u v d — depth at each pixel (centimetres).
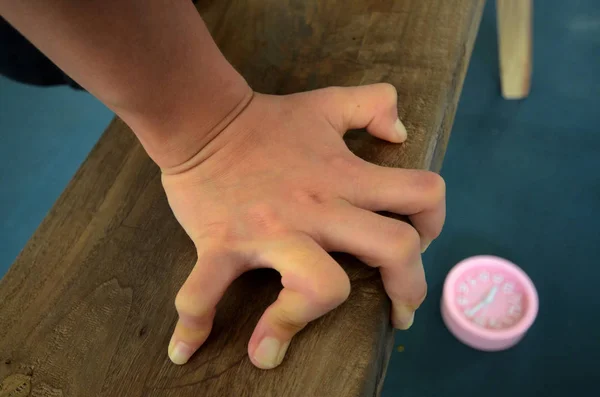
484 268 73
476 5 42
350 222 33
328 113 36
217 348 33
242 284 34
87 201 39
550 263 75
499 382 69
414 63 40
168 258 37
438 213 34
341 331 33
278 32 43
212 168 34
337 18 42
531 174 80
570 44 86
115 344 35
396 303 34
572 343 70
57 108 93
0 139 90
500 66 83
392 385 70
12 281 37
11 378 35
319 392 32
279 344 32
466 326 69
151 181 39
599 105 82
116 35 28
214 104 33
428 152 37
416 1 42
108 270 37
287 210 33
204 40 32
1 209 84
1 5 27
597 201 77
